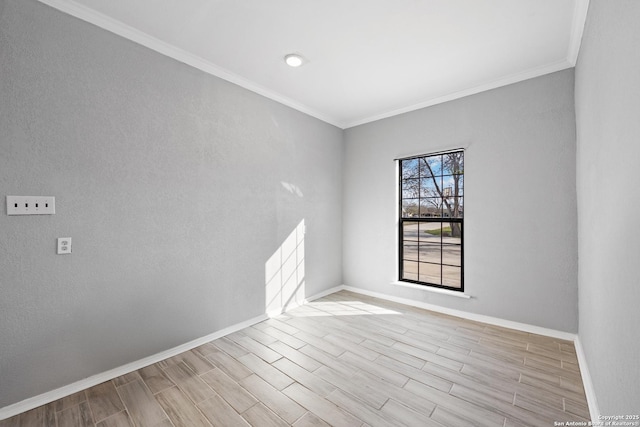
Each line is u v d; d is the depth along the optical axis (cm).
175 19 203
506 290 288
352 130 421
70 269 187
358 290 414
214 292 267
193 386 195
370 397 182
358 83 301
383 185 387
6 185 164
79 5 187
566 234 256
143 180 221
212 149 266
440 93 325
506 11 195
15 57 167
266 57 253
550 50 241
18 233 169
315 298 384
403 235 379
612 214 133
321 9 194
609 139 137
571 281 254
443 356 232
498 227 292
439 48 240
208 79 264
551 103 263
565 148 256
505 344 251
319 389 191
